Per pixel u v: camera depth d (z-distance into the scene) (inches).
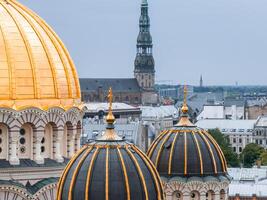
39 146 7322.8
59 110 7381.9
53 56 7445.9
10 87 7219.5
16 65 7268.7
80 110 7568.9
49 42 7490.2
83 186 6161.4
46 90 7352.4
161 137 7564.0
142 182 6186.0
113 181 6146.7
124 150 6274.6
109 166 6186.0
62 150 7509.8
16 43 7327.8
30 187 7273.6
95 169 6186.0
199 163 7406.5
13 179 7234.3
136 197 6141.7
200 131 7534.5
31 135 7317.9
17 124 7229.3
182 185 7381.9
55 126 7401.6
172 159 7421.3
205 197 7421.3
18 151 7278.5
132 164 6220.5
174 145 7445.9
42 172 7327.8
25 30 7426.2
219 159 7490.2
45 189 7283.5
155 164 7450.8
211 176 7416.3
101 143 6328.7
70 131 7524.6
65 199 6205.7
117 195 6122.1
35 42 7396.7
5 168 7199.8
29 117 7273.6
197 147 7431.1
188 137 7465.6
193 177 7391.7
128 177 6166.3
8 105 7199.8
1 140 7234.3
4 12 7490.2
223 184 7465.6
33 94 7278.5
